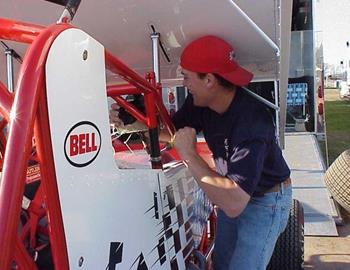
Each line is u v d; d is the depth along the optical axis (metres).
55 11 1.78
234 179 1.72
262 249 2.15
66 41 1.09
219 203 1.75
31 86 0.98
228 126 1.90
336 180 4.84
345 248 4.23
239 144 1.77
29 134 0.96
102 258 1.29
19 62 2.16
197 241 2.31
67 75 1.10
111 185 1.34
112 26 1.87
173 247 1.87
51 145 1.06
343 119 13.10
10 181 0.93
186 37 1.95
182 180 2.08
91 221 1.23
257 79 2.48
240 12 1.73
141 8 1.74
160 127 2.16
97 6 1.72
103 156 1.29
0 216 0.91
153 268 1.64
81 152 1.17
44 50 1.03
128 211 1.45
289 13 1.76
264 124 1.83
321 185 5.38
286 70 2.17
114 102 2.11
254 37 1.90
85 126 1.19
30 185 1.54
